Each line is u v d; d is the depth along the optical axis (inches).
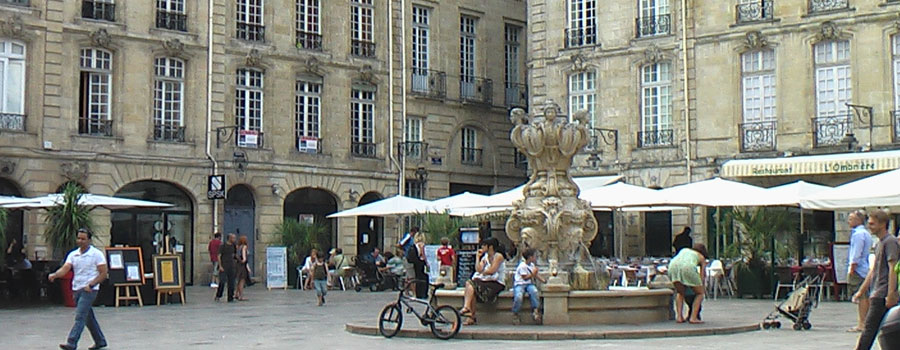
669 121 1504.7
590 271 772.0
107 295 1046.4
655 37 1509.6
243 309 1016.2
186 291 1327.5
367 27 1688.0
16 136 1352.1
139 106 1455.5
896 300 511.8
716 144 1455.5
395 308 716.7
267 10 1579.7
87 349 674.2
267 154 1561.3
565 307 733.9
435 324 695.7
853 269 716.0
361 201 1680.6
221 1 1533.0
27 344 705.6
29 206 1102.4
